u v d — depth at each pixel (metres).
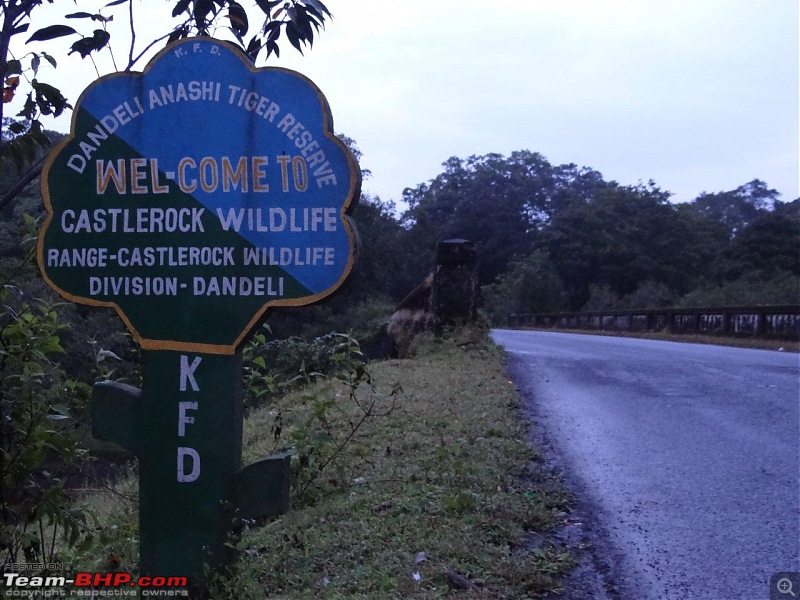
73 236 3.54
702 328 21.94
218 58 3.43
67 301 3.84
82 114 3.54
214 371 3.41
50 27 3.67
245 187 3.40
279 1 3.92
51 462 4.26
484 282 77.75
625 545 4.63
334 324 31.70
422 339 13.92
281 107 3.39
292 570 4.29
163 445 3.42
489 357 12.23
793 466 6.18
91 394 3.62
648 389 9.65
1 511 3.64
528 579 4.09
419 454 6.18
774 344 17.27
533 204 79.56
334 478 5.64
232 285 3.40
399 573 4.13
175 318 3.44
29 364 3.64
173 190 3.45
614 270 57.78
